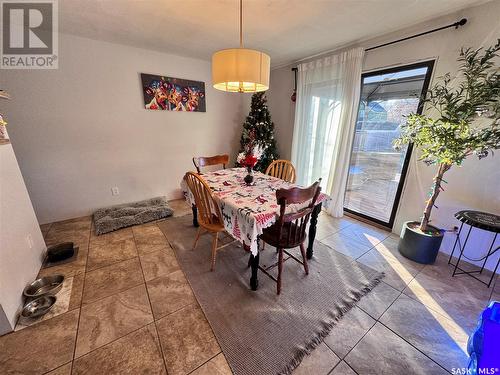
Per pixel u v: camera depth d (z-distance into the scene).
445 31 2.03
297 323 1.46
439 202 2.25
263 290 1.75
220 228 1.87
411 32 2.25
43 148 2.63
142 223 2.85
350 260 2.16
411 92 2.43
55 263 2.03
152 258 2.13
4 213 1.51
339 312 1.56
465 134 1.68
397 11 1.96
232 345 1.31
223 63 1.45
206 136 3.92
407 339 1.37
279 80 3.87
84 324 1.42
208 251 2.26
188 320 1.47
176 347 1.29
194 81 3.56
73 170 2.86
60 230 2.64
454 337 1.39
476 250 2.06
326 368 1.20
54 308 1.53
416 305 1.63
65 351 1.26
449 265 2.10
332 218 3.13
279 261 1.69
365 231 2.75
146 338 1.34
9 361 1.21
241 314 1.52
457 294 1.74
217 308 1.57
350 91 2.74
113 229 2.64
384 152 2.78
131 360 1.22
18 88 2.39
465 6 1.87
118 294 1.68
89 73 2.72
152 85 3.18
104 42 2.74
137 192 3.42
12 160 1.74
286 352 1.27
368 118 2.87
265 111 3.78
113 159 3.12
